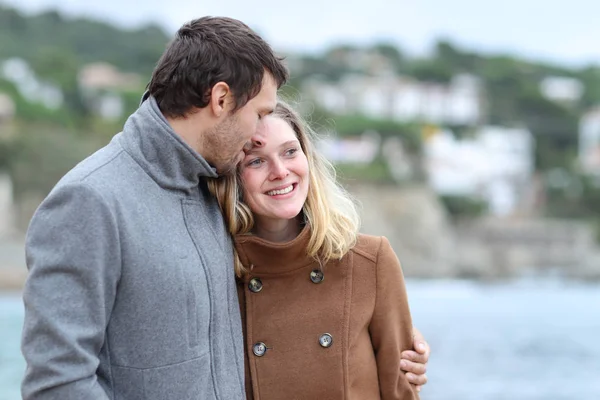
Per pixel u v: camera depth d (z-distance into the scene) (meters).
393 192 66.44
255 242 2.58
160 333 2.11
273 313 2.64
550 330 25.69
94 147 61.34
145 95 2.32
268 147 2.49
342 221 2.64
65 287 2.00
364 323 2.66
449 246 67.12
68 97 78.38
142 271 2.10
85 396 1.97
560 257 73.38
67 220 2.03
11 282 42.47
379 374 2.70
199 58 2.18
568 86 116.44
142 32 111.94
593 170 96.62
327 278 2.68
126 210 2.10
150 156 2.20
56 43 104.69
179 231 2.20
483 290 56.41
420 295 48.31
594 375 14.22
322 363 2.60
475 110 100.88
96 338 2.03
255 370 2.61
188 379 2.14
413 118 93.12
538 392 12.05
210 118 2.21
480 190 87.56
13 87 67.00
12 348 12.53
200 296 2.19
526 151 93.38
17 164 55.50
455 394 11.61
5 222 52.72
